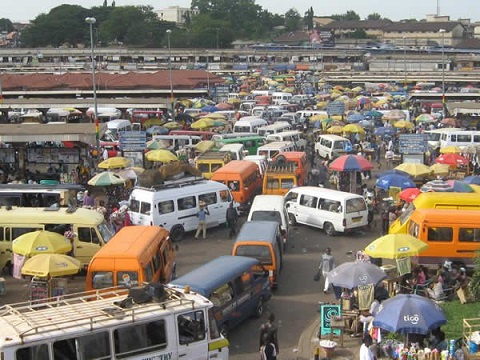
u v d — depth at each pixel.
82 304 15.73
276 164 40.78
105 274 21.25
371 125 66.50
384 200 34.94
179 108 77.00
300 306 23.44
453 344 17.95
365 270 20.69
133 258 21.34
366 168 38.38
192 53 174.38
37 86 78.38
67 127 44.50
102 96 79.38
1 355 13.38
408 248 22.89
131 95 79.94
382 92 103.81
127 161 40.81
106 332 14.46
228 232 33.81
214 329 16.12
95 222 27.16
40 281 21.80
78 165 42.25
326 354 18.75
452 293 23.38
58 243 23.78
